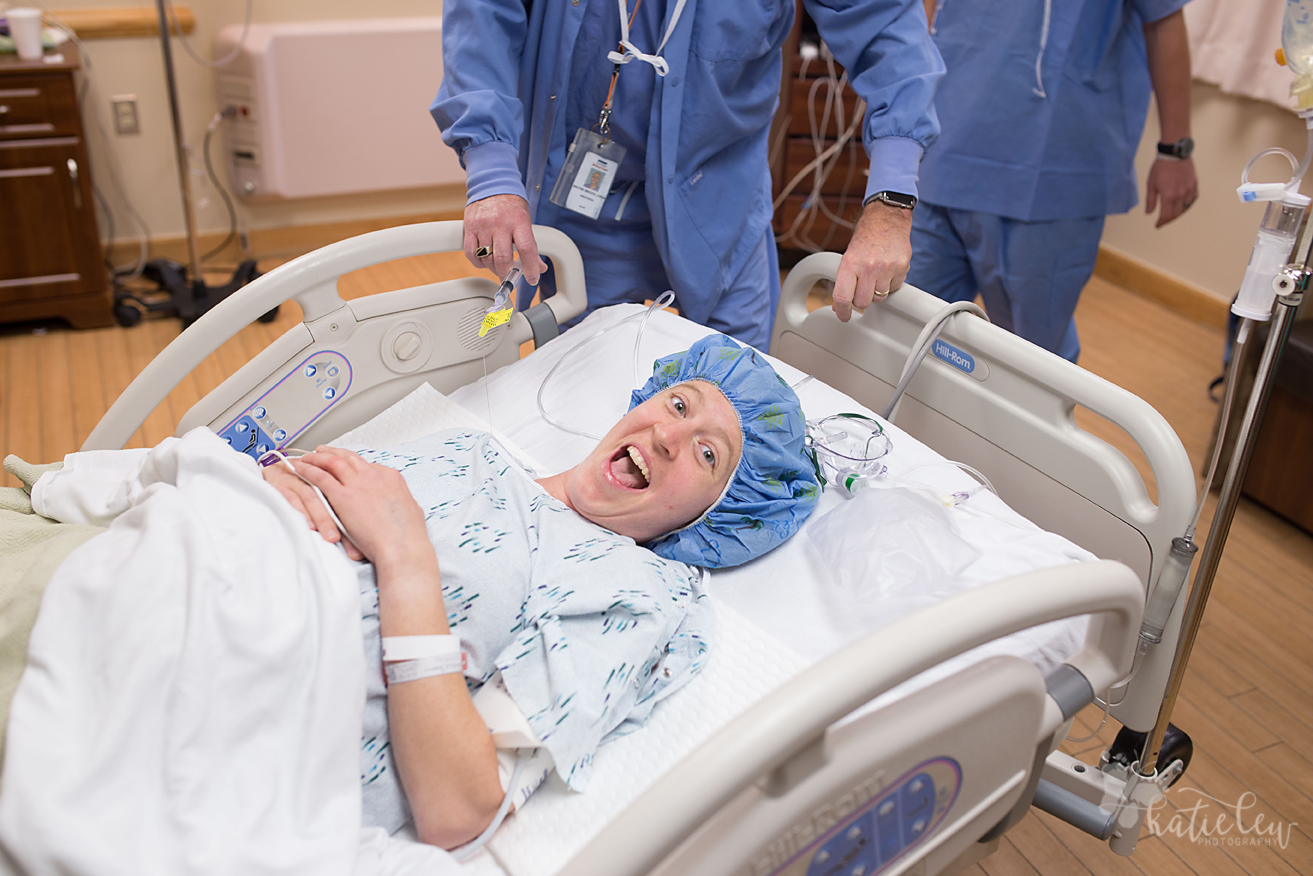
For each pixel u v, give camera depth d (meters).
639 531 1.32
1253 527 2.56
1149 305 3.88
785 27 1.68
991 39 2.16
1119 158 2.25
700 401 1.31
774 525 1.36
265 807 0.88
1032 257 2.30
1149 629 1.29
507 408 1.61
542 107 1.66
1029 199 2.22
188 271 3.70
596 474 1.31
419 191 4.17
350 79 3.75
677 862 0.82
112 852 0.81
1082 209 2.27
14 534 1.11
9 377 2.99
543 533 1.20
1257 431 1.19
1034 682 0.99
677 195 1.70
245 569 0.98
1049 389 1.40
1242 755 1.89
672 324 1.73
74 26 3.35
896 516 1.33
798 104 3.57
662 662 1.15
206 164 3.76
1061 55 2.11
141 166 3.69
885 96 1.60
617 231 1.81
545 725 1.02
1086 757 1.85
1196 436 2.91
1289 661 2.13
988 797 1.04
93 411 2.84
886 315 1.64
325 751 0.93
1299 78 1.14
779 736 0.75
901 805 0.94
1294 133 3.28
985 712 0.95
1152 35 2.16
